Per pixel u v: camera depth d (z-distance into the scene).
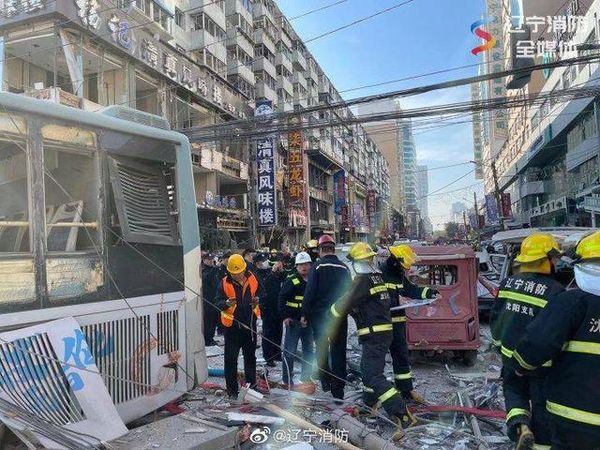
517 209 64.75
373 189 86.19
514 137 61.56
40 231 3.74
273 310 7.47
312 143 48.31
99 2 20.08
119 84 22.08
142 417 4.66
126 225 4.48
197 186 30.02
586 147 31.33
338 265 5.73
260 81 42.09
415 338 7.01
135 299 4.49
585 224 30.94
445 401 5.45
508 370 3.19
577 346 2.35
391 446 4.05
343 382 5.41
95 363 4.02
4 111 3.60
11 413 2.80
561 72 36.38
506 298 3.39
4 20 18.44
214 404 5.08
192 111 29.02
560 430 2.39
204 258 10.73
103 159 4.33
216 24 33.31
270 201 32.00
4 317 3.42
